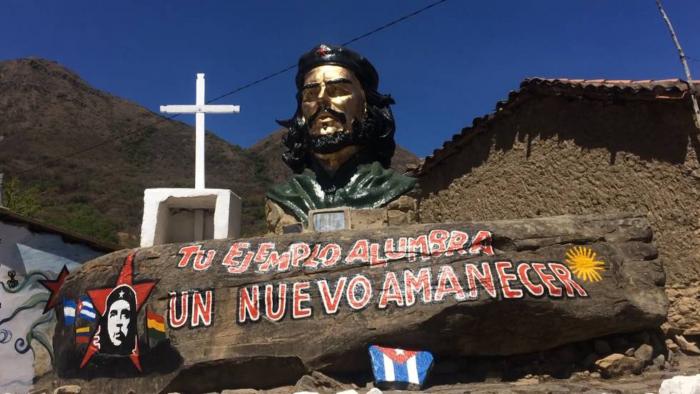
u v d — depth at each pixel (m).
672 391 5.89
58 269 11.98
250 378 8.75
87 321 9.66
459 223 9.41
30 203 28.53
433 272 8.88
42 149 75.00
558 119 12.90
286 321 8.79
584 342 9.29
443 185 16.67
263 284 9.07
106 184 65.56
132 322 9.32
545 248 9.23
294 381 8.70
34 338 11.45
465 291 8.66
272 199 12.62
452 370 8.80
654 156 10.74
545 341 8.93
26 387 11.16
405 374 8.22
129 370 9.15
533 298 8.72
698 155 10.05
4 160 66.44
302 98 12.83
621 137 11.40
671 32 9.71
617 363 8.67
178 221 12.37
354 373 8.69
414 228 9.40
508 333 8.78
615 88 10.99
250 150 89.56
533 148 13.59
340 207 11.59
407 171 17.44
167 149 85.88
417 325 8.52
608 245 9.46
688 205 10.11
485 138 15.22
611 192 11.50
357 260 9.10
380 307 8.69
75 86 101.38
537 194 13.37
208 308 9.07
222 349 8.76
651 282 9.33
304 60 12.80
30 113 88.38
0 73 98.69
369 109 12.81
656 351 9.24
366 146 12.69
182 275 9.38
